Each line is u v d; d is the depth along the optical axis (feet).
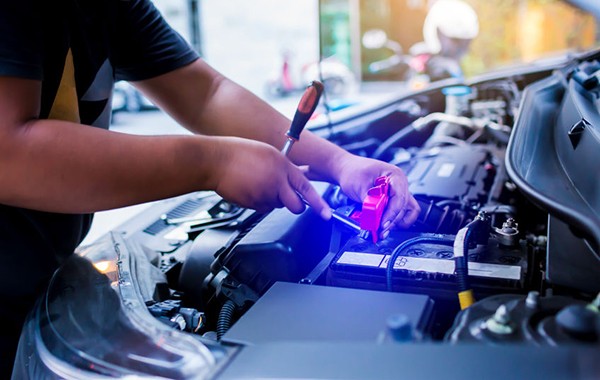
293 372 1.42
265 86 15.56
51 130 2.06
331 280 2.45
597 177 2.35
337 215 2.58
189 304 2.89
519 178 2.44
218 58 16.49
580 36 6.63
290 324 1.88
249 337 1.83
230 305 2.47
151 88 3.21
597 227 1.96
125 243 3.05
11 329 2.74
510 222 2.58
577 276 2.14
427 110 5.40
